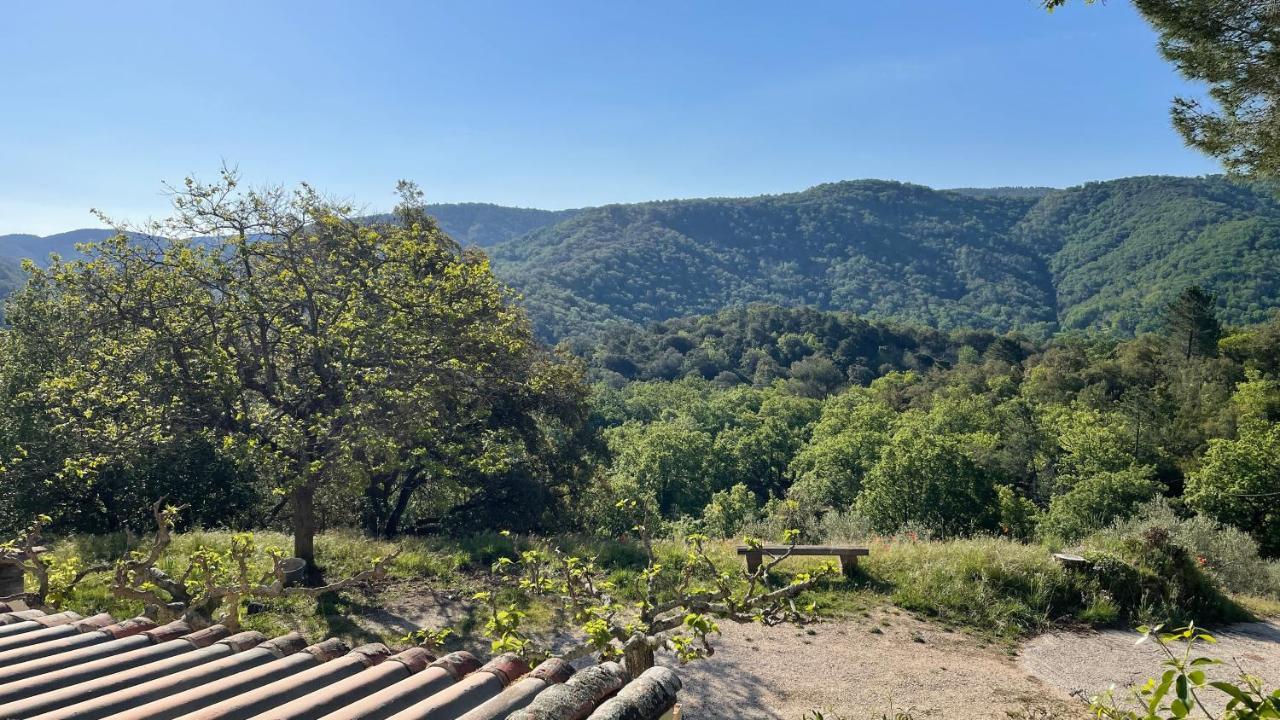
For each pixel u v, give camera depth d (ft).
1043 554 35.63
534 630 30.63
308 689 11.20
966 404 190.39
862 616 31.60
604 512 89.61
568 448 75.51
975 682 25.25
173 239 40.42
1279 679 25.25
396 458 38.91
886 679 25.46
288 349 41.86
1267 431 106.11
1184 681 7.31
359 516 70.44
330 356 39.91
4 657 12.92
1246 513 97.50
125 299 40.55
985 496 97.71
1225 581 42.78
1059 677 25.73
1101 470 126.11
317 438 37.14
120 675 11.71
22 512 53.93
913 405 246.47
